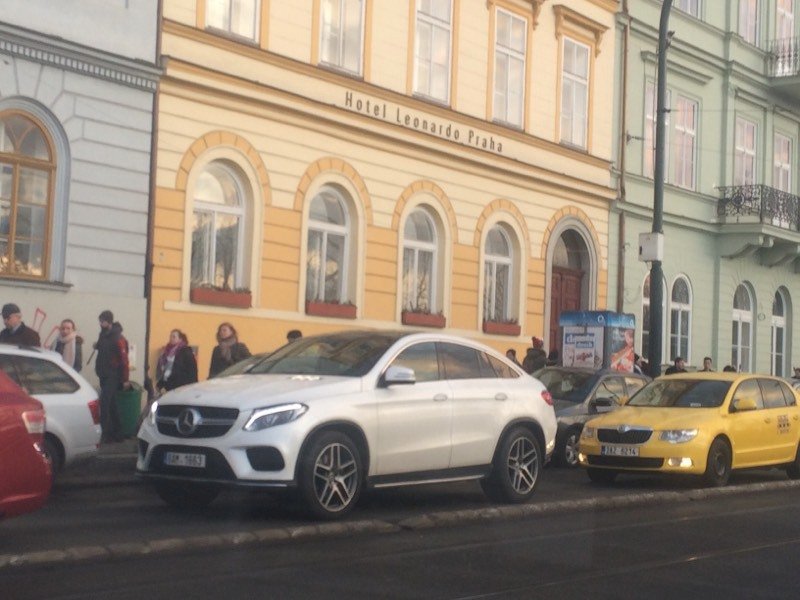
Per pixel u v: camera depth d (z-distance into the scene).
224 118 20.56
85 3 18.38
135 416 17.70
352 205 23.20
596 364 23.62
